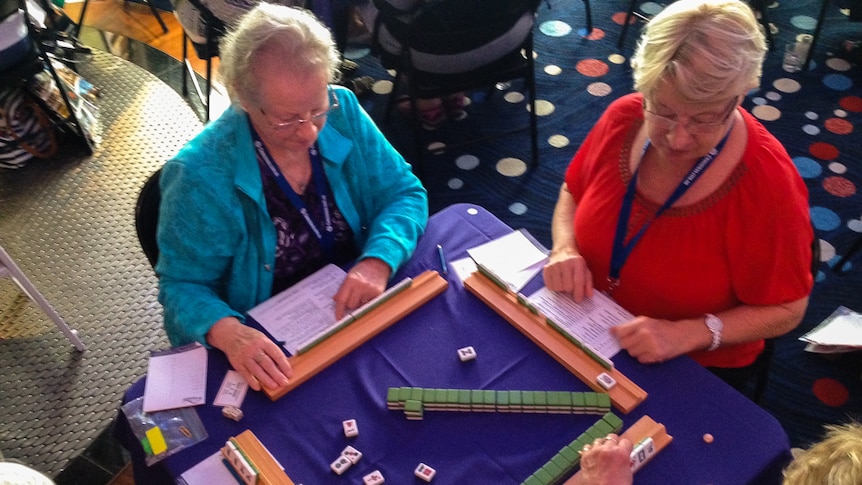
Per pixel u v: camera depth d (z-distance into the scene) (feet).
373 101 11.16
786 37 11.92
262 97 4.41
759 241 4.55
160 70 11.84
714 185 4.57
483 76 8.84
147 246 5.44
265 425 4.11
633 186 4.90
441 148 9.56
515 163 10.11
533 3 8.43
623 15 12.77
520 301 4.67
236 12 8.63
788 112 10.53
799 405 7.18
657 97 4.20
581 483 3.65
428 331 4.63
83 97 10.61
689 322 4.60
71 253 8.93
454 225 5.50
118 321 8.11
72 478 6.65
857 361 7.48
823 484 2.62
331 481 3.84
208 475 3.86
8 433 7.00
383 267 5.00
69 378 7.52
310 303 4.87
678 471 3.80
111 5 13.33
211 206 4.84
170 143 10.48
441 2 7.67
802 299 4.79
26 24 8.91
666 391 4.20
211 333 4.57
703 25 3.94
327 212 5.37
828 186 9.41
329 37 4.66
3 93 9.36
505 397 4.13
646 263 4.91
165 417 4.16
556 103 11.03
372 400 4.21
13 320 8.09
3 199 9.66
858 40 11.65
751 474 3.77
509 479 3.80
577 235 5.35
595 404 4.07
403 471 3.87
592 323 4.64
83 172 10.04
